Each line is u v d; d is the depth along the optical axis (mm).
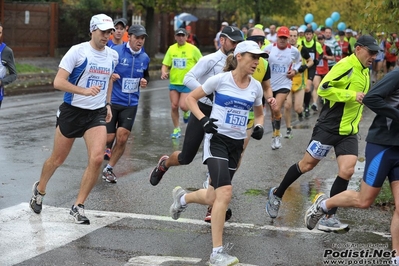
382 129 11062
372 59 13188
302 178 18547
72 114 13508
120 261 11266
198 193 12594
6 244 11945
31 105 31688
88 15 61750
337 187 13445
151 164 19750
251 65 11625
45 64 52875
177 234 12906
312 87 33500
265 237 12867
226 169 11562
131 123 17625
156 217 14023
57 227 13062
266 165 20109
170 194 16141
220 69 14430
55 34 58250
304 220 13477
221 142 11781
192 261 11406
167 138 24422
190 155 14344
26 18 56469
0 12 54156
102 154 13469
